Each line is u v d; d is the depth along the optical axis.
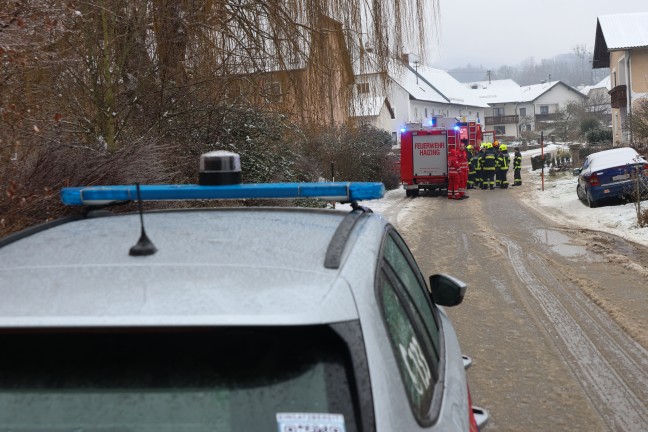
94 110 9.42
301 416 1.53
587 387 5.42
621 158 17.38
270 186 2.44
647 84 36.78
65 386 1.59
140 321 1.54
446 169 24.39
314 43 11.68
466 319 7.45
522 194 23.61
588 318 7.32
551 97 105.06
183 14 10.65
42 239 2.23
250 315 1.55
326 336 1.60
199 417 1.55
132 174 6.58
